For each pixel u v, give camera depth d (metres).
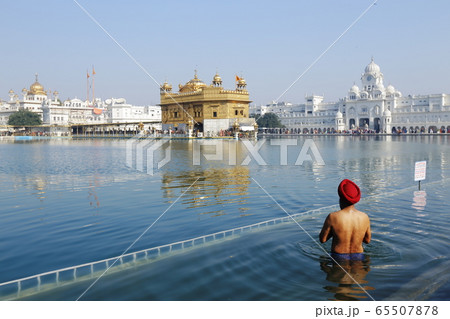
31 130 116.69
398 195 11.88
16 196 12.47
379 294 5.04
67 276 5.71
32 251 6.91
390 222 8.40
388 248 6.69
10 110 129.12
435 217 8.83
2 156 31.83
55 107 123.19
